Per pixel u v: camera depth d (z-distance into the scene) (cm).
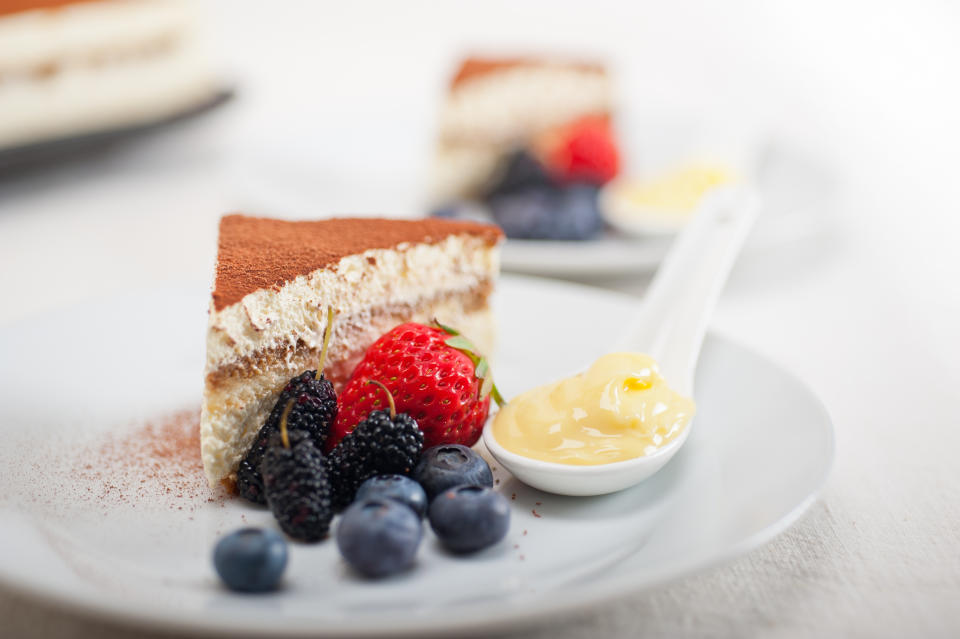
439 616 27
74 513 32
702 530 30
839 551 32
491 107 71
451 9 107
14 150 58
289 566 30
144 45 67
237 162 63
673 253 40
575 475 32
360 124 69
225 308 34
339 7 108
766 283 50
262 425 35
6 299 48
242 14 105
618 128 69
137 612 27
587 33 101
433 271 38
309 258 36
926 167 71
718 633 29
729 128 65
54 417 37
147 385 39
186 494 33
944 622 29
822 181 57
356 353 37
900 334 45
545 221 53
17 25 61
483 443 35
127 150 73
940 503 34
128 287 49
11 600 30
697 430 35
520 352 40
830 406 39
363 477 32
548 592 29
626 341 38
